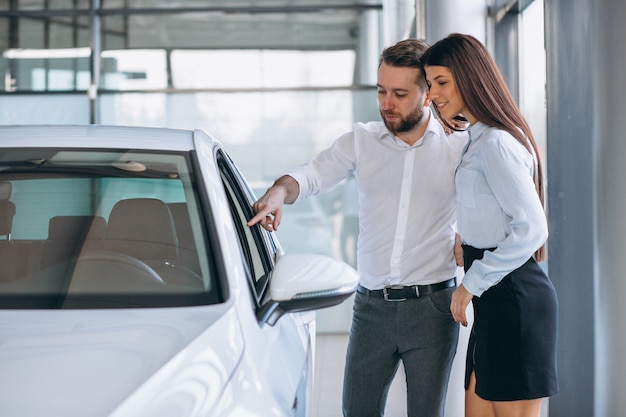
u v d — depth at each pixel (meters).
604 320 3.90
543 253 2.84
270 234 3.15
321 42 9.98
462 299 2.72
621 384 3.88
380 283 3.10
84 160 2.42
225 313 1.91
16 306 1.99
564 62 4.20
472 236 2.81
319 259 2.20
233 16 10.04
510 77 5.43
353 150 3.18
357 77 9.98
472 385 2.98
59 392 1.49
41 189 2.30
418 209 3.08
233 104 10.05
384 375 3.15
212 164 2.50
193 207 2.28
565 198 4.24
